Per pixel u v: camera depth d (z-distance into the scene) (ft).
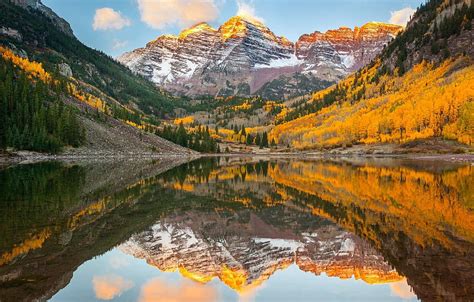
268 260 61.21
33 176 181.06
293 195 134.00
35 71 569.23
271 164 336.29
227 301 44.52
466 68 560.61
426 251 61.87
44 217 85.61
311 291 48.06
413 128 485.15
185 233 78.13
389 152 467.93
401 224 82.99
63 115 398.01
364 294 46.39
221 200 122.83
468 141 406.62
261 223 88.79
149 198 122.93
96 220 85.51
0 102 345.31
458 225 80.28
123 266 55.52
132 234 74.79
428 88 563.89
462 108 430.20
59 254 58.49
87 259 57.31
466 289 45.50
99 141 446.19
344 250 65.31
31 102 386.73
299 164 327.47
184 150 583.17
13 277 48.32
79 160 346.33
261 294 46.98
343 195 130.72
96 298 43.21
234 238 75.15
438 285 47.19
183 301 44.16
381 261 58.34
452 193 127.13
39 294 43.34
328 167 275.80
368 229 79.87
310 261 60.34
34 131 357.41
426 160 339.57
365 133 570.87
